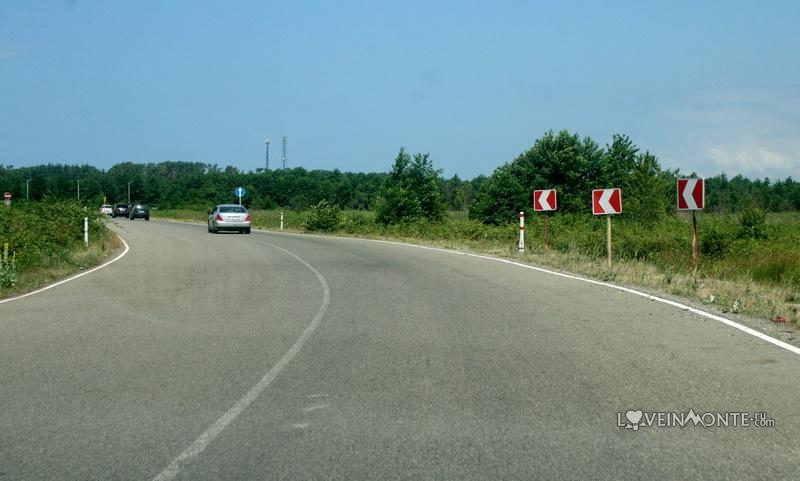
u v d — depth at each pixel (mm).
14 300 13648
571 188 57906
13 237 21219
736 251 21031
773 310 10844
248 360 8031
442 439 5316
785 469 4719
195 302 12820
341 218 44719
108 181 130125
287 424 5715
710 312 11039
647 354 8094
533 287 14375
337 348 8625
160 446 5230
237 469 4762
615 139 60500
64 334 9797
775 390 6562
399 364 7734
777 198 80875
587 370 7375
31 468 4812
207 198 112625
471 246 27562
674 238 23156
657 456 4965
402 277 16500
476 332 9547
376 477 4598
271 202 113688
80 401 6430
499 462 4848
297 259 22016
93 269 19656
